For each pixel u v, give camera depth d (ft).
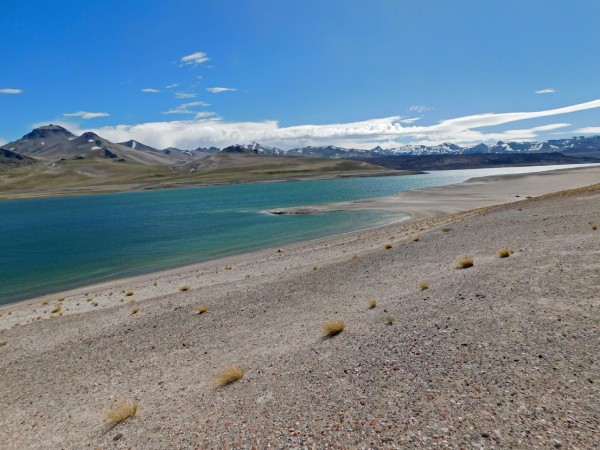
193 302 73.15
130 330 61.57
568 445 19.13
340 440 23.57
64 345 59.21
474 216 143.43
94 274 132.77
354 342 39.65
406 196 320.91
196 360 45.42
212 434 27.58
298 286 73.82
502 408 23.18
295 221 228.43
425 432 22.44
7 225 310.65
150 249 172.14
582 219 89.40
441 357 31.58
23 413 38.96
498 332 33.91
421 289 55.88
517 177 442.09
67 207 498.69
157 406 34.83
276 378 35.14
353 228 186.39
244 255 140.05
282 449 23.97
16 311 91.76
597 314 33.06
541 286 43.60
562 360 27.09
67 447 30.81
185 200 498.69
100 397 39.75
